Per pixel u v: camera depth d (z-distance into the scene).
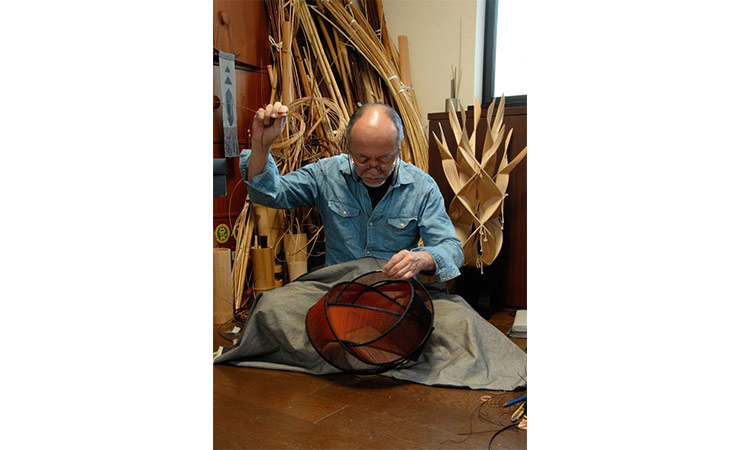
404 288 1.82
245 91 2.86
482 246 2.41
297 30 2.97
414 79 3.31
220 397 1.61
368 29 3.09
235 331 2.31
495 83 3.31
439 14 3.19
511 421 1.43
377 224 2.09
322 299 1.79
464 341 1.79
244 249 2.72
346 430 1.39
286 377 1.78
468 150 2.44
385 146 1.84
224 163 2.67
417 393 1.63
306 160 2.77
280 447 1.30
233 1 2.75
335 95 3.01
